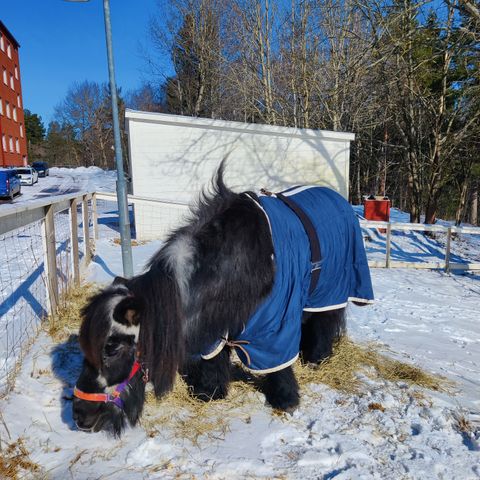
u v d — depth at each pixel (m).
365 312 6.27
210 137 12.53
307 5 16.64
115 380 2.37
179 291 2.64
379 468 2.60
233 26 22.61
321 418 3.12
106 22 6.18
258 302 2.90
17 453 2.52
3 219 3.31
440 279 9.28
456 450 2.82
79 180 41.56
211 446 2.73
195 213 3.07
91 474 2.40
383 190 24.94
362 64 15.32
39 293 5.54
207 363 3.19
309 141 13.07
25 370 3.42
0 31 40.94
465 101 15.20
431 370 4.21
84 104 75.94
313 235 3.34
